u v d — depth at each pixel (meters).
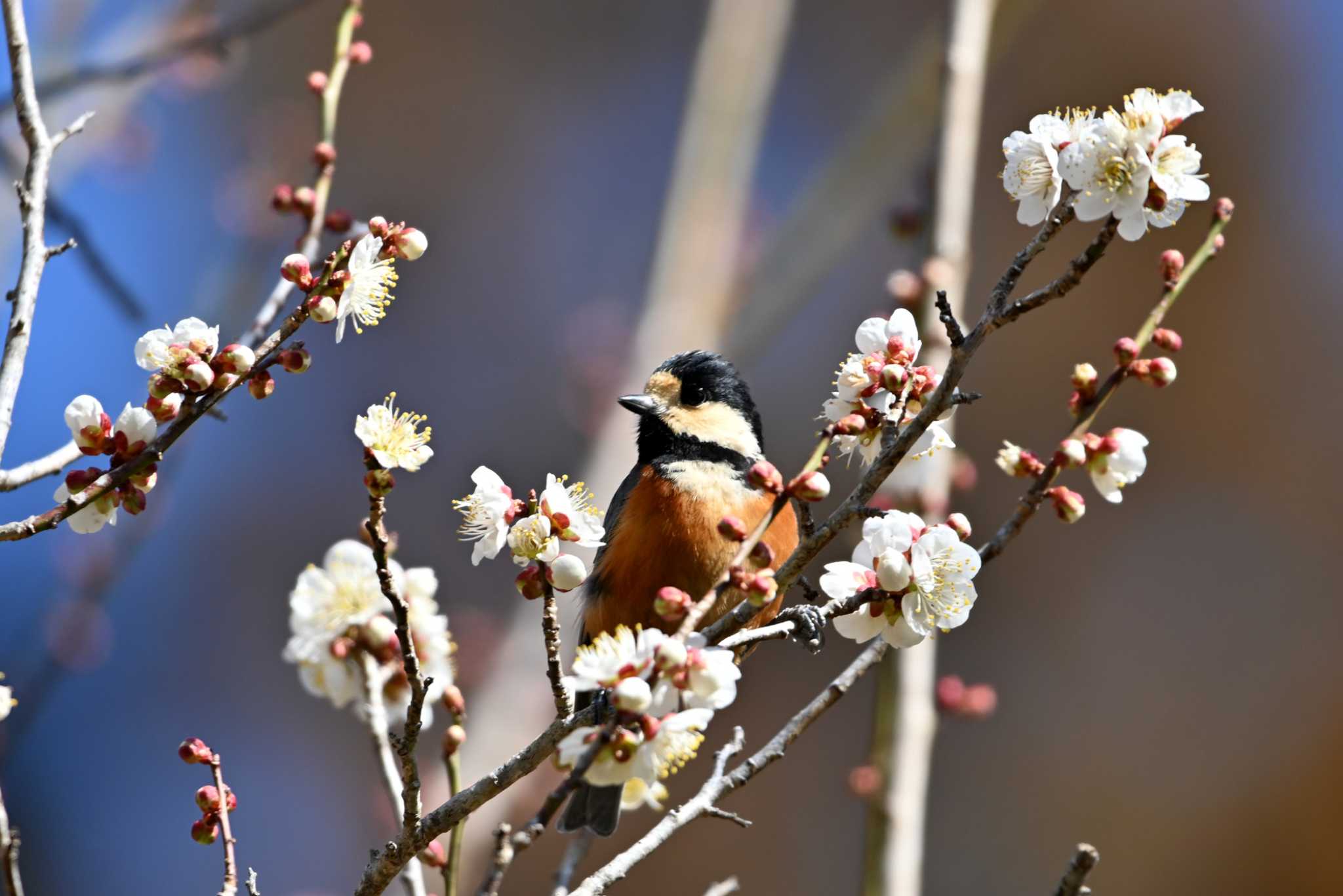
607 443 13.02
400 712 6.05
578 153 17.62
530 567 4.80
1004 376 15.12
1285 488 14.81
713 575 7.47
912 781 7.48
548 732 4.61
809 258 13.21
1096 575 14.78
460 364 16.33
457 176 17.28
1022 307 4.52
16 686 9.36
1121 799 13.95
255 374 4.84
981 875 13.74
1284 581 14.50
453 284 16.83
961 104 8.80
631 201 17.39
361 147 17.20
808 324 16.12
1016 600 14.70
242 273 11.67
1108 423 15.09
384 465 4.44
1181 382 15.14
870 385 5.08
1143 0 16.31
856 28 17.77
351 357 16.41
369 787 14.60
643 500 7.60
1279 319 15.23
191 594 15.27
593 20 18.27
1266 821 13.58
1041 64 16.12
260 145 13.68
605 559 7.64
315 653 5.97
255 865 14.06
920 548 4.87
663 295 13.27
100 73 7.97
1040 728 14.27
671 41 18.34
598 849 13.70
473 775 10.20
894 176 13.07
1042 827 13.84
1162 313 4.72
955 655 14.45
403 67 17.47
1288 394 15.06
